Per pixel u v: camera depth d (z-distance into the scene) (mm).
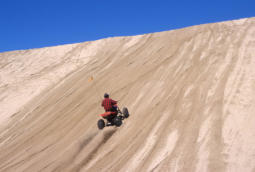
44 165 6289
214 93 6988
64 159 6328
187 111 6625
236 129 5195
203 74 8492
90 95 10875
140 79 10312
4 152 8414
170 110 7055
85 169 5645
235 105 6066
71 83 13727
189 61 10195
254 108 5699
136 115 7617
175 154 5090
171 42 13852
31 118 11375
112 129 7387
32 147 8039
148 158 5281
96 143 6816
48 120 10180
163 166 4828
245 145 4648
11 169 6660
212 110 6207
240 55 8984
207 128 5582
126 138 6516
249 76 7242
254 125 5121
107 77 12164
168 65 10625
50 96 13234
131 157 5527
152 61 11898
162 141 5730
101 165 5613
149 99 8344
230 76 7633
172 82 8891
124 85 10359
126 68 12367
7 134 10492
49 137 8453
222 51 9961
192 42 12500
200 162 4586
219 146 4852
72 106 10578
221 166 4301
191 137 5465
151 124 6715
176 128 6059
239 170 4086
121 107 8609
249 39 10367
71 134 8047
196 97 7180
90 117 8867
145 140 6043
